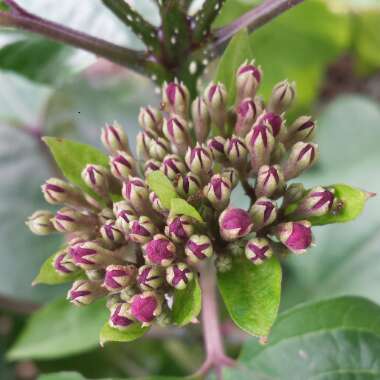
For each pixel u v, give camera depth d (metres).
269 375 0.30
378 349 0.29
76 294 0.28
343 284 0.39
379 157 0.43
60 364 0.40
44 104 0.42
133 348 0.41
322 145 0.45
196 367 0.40
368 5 0.48
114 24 0.34
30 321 0.34
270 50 0.49
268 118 0.28
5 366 0.40
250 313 0.26
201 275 0.30
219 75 0.29
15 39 0.33
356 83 0.56
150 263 0.27
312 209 0.27
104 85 0.46
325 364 0.29
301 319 0.30
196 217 0.26
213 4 0.29
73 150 0.29
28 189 0.41
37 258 0.39
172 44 0.30
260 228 0.27
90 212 0.29
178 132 0.28
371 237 0.39
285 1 0.29
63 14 0.34
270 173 0.27
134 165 0.28
